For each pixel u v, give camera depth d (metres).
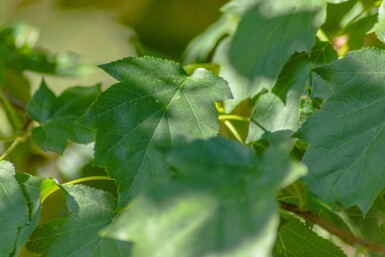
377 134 0.65
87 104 0.81
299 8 0.72
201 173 0.56
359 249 0.63
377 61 0.67
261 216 0.54
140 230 0.55
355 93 0.66
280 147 0.57
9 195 0.65
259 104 0.72
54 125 0.80
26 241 0.65
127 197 0.64
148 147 0.65
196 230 0.54
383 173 0.64
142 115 0.67
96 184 0.76
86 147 0.90
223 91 0.67
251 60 0.73
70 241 0.65
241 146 0.58
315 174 0.65
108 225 0.65
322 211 0.66
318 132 0.66
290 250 0.68
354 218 0.66
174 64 0.69
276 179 0.55
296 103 0.70
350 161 0.65
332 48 0.72
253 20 0.74
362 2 0.74
